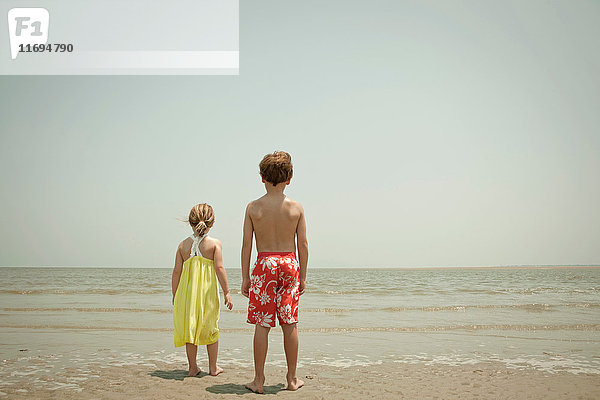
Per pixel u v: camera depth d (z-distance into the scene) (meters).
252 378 3.94
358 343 5.95
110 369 4.28
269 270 3.48
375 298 13.62
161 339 6.09
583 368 4.52
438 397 3.42
